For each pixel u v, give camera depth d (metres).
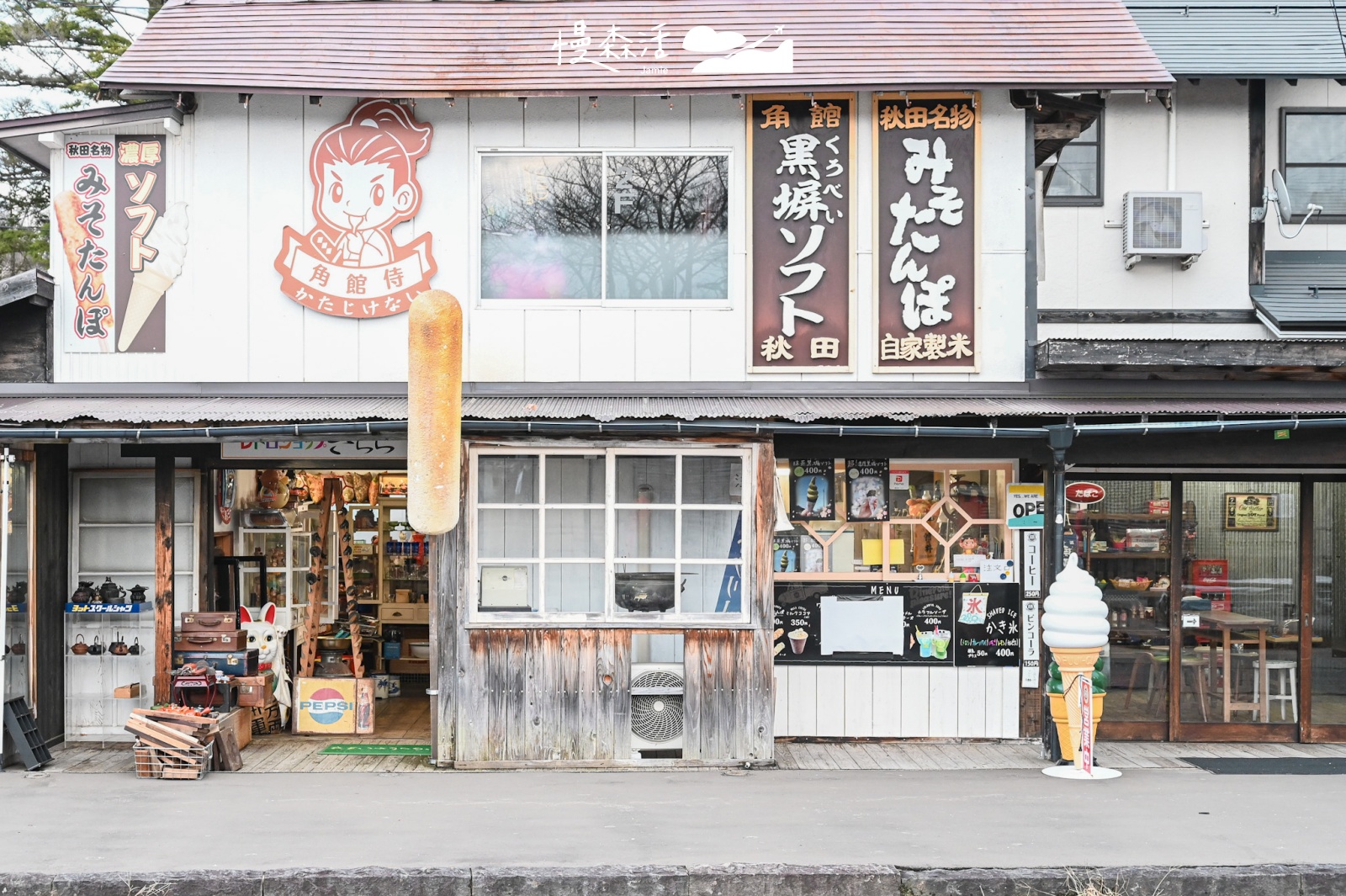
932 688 9.31
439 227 8.93
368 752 8.97
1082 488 9.44
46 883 5.87
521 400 8.65
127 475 9.45
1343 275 11.84
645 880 5.93
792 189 8.95
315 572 10.20
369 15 9.56
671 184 9.01
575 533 8.58
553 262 9.00
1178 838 6.55
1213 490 9.50
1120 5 9.58
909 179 8.94
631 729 8.35
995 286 8.92
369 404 8.52
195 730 8.18
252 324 8.90
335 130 8.92
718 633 8.36
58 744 9.25
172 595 9.23
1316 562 9.48
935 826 6.77
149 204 8.92
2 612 8.30
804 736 9.30
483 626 8.34
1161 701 9.45
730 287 8.95
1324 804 7.31
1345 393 8.68
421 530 7.83
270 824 6.85
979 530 9.40
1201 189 11.83
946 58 8.96
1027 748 9.10
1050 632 8.22
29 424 8.24
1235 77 11.23
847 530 9.39
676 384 8.89
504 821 6.89
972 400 8.62
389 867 6.01
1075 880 5.96
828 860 6.12
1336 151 11.98
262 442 9.42
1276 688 9.45
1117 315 11.70
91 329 8.90
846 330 8.93
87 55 16.11
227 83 8.59
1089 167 11.93
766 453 8.41
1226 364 8.23
